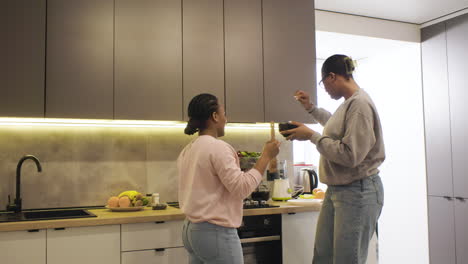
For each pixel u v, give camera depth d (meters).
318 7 4.21
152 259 2.62
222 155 2.00
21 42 2.78
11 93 2.74
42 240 2.38
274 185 3.41
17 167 2.86
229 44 3.35
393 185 5.15
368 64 5.49
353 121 2.30
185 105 3.18
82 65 2.91
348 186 2.38
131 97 3.03
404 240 4.97
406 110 4.97
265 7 3.50
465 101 4.30
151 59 3.10
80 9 2.93
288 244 2.99
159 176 3.37
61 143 3.12
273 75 3.48
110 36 2.99
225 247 2.00
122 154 3.27
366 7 4.22
